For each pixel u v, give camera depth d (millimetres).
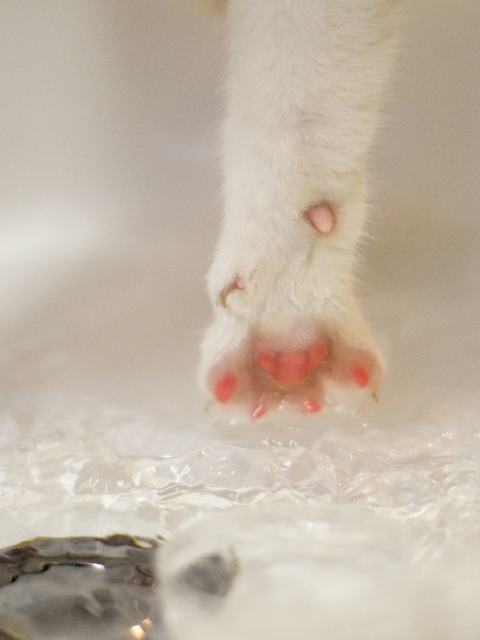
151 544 290
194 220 461
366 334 332
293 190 328
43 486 318
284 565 281
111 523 299
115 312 410
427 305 399
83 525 298
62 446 338
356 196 332
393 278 412
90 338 395
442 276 413
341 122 328
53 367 380
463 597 275
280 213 328
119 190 476
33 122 480
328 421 342
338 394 333
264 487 314
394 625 269
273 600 273
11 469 326
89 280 429
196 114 469
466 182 447
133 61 476
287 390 330
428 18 445
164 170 472
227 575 280
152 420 352
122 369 378
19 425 350
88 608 274
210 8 367
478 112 451
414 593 275
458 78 451
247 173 331
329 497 309
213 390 329
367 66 326
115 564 284
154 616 273
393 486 312
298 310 326
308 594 275
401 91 449
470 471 319
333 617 271
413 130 447
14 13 481
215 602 274
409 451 332
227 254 332
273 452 329
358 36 324
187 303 412
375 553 285
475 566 282
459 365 368
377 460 327
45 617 273
